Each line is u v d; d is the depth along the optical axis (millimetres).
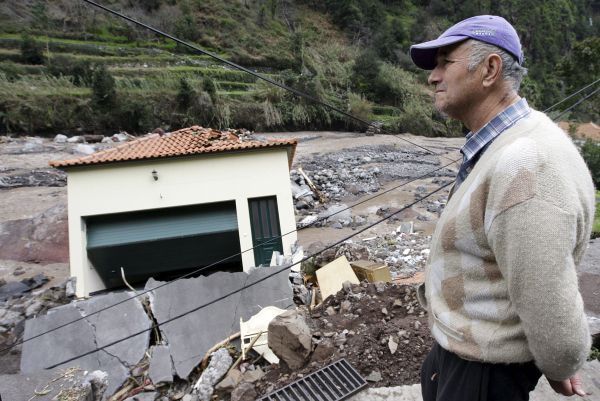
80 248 11898
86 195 12203
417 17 70938
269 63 51562
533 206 1185
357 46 61375
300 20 63625
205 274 13547
